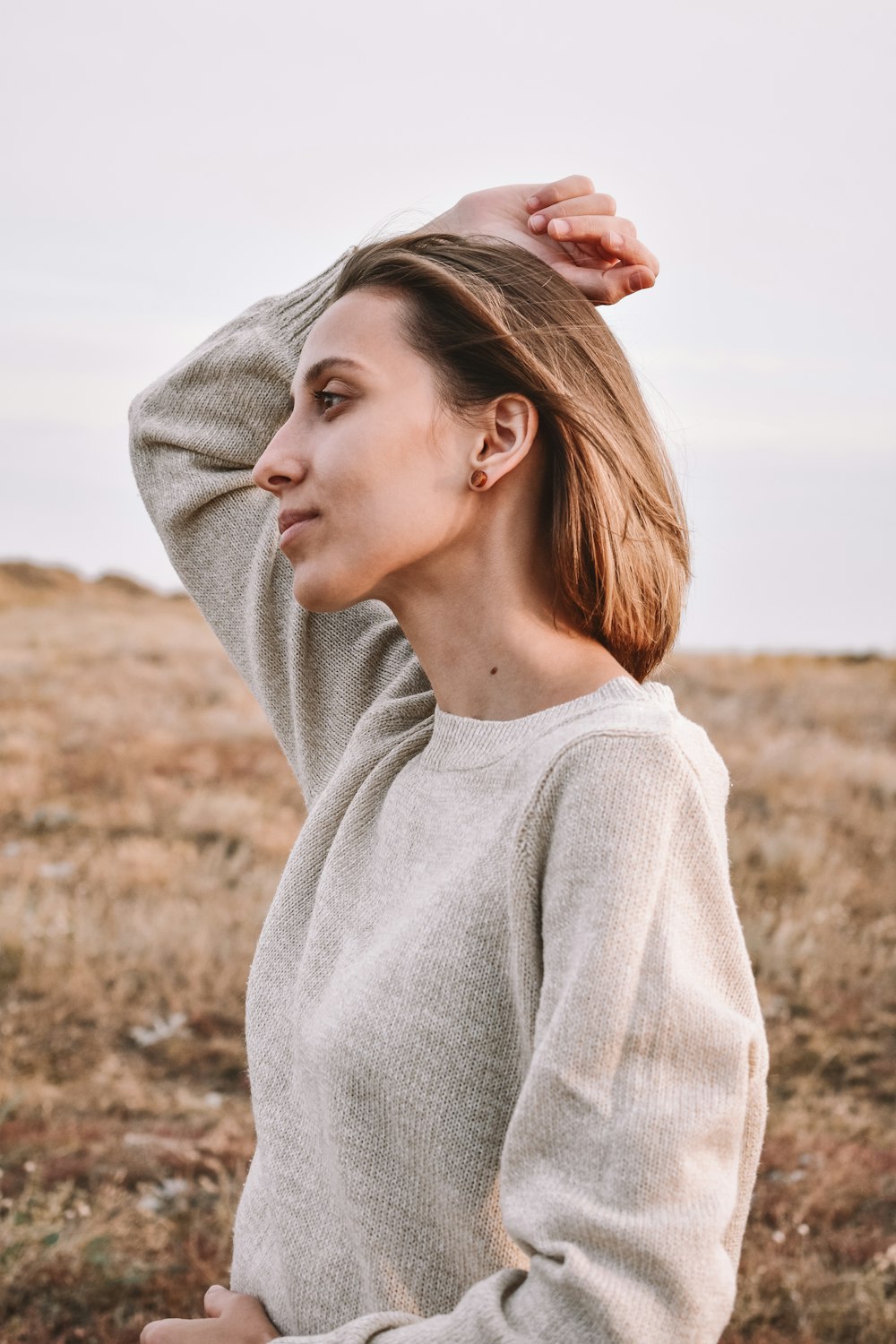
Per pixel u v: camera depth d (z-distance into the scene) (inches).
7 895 293.4
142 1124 194.5
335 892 50.9
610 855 40.3
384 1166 44.9
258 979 53.9
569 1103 39.9
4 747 478.9
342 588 47.8
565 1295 38.3
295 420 49.3
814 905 296.5
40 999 239.6
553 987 40.8
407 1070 44.1
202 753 494.3
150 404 70.3
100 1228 156.9
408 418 47.1
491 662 48.3
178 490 67.9
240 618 66.5
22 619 1107.9
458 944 44.0
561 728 44.0
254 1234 52.9
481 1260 44.8
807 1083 210.8
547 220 57.9
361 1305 46.9
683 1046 40.1
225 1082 215.5
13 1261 147.5
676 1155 38.9
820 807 399.5
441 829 47.3
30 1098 199.2
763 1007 242.8
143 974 252.8
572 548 47.0
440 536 47.6
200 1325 50.1
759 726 552.7
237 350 68.2
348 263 50.4
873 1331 139.6
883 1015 242.1
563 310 49.6
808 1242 158.6
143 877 317.4
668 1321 37.8
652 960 40.3
